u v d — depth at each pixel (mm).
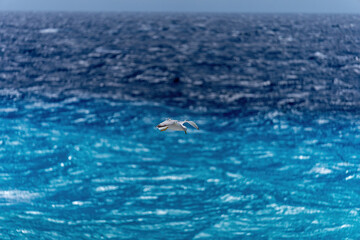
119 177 16875
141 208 14391
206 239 12562
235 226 13312
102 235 12719
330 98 32406
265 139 22141
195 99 31781
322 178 17031
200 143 21266
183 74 41281
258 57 50938
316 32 80625
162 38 69125
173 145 20891
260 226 13336
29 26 88688
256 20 128750
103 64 45719
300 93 34125
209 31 81625
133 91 33906
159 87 35750
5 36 67625
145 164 18297
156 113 27297
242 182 16594
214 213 14086
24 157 18641
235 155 19672
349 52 55562
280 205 14688
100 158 18828
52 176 16812
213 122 25500
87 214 13922
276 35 74375
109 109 27922
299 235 12812
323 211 14305
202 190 15797
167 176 17078
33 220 13422
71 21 109938
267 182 16562
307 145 21141
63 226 13156
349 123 25359
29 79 37500
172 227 13234
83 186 15992
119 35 72188
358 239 12578
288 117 26750
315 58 50406
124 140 21469
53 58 48531
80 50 54562
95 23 101750
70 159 18578
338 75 41656
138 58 49625
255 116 27000
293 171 17734
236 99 32000
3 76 38312
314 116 27031
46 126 23516
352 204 14797
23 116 25438
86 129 23188
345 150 20375
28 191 15445
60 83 36188
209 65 45969
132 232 12891
